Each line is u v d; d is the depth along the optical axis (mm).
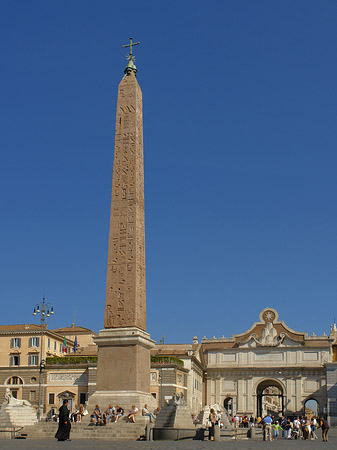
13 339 76125
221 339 89500
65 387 69500
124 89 37750
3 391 73375
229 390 86562
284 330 87000
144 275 35312
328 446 29016
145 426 30500
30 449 21188
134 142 36344
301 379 83812
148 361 35000
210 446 24781
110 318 33969
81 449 21406
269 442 34281
